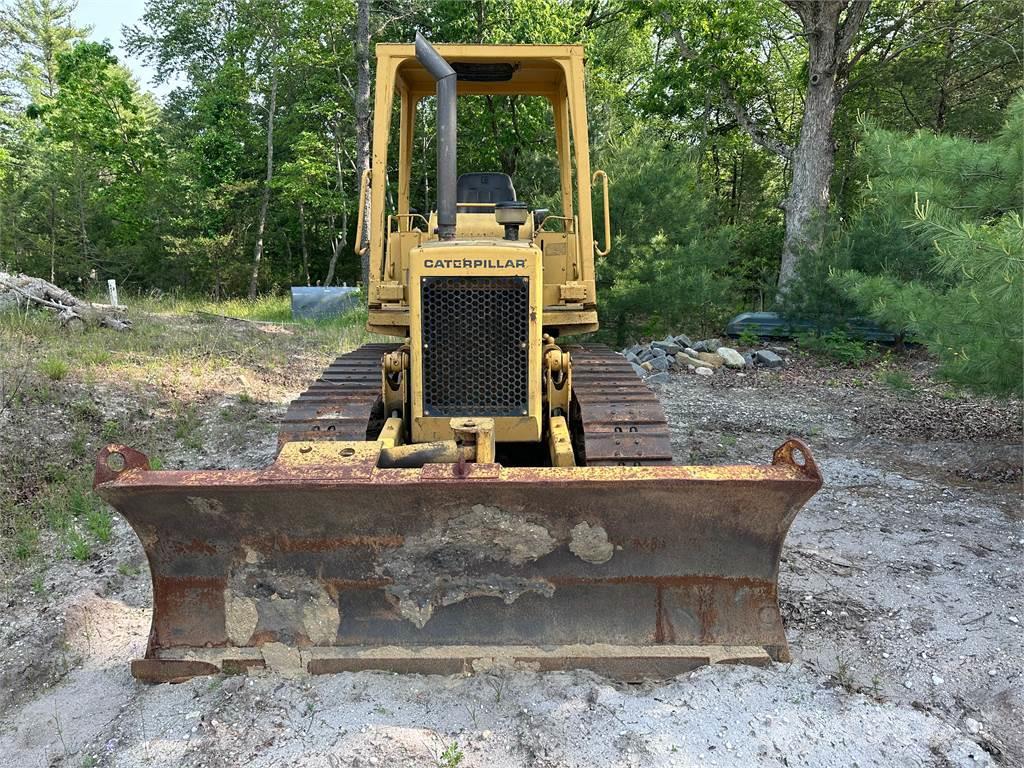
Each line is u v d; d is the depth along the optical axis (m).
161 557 3.44
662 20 21.48
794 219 17.34
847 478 6.38
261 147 28.06
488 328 3.86
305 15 24.11
